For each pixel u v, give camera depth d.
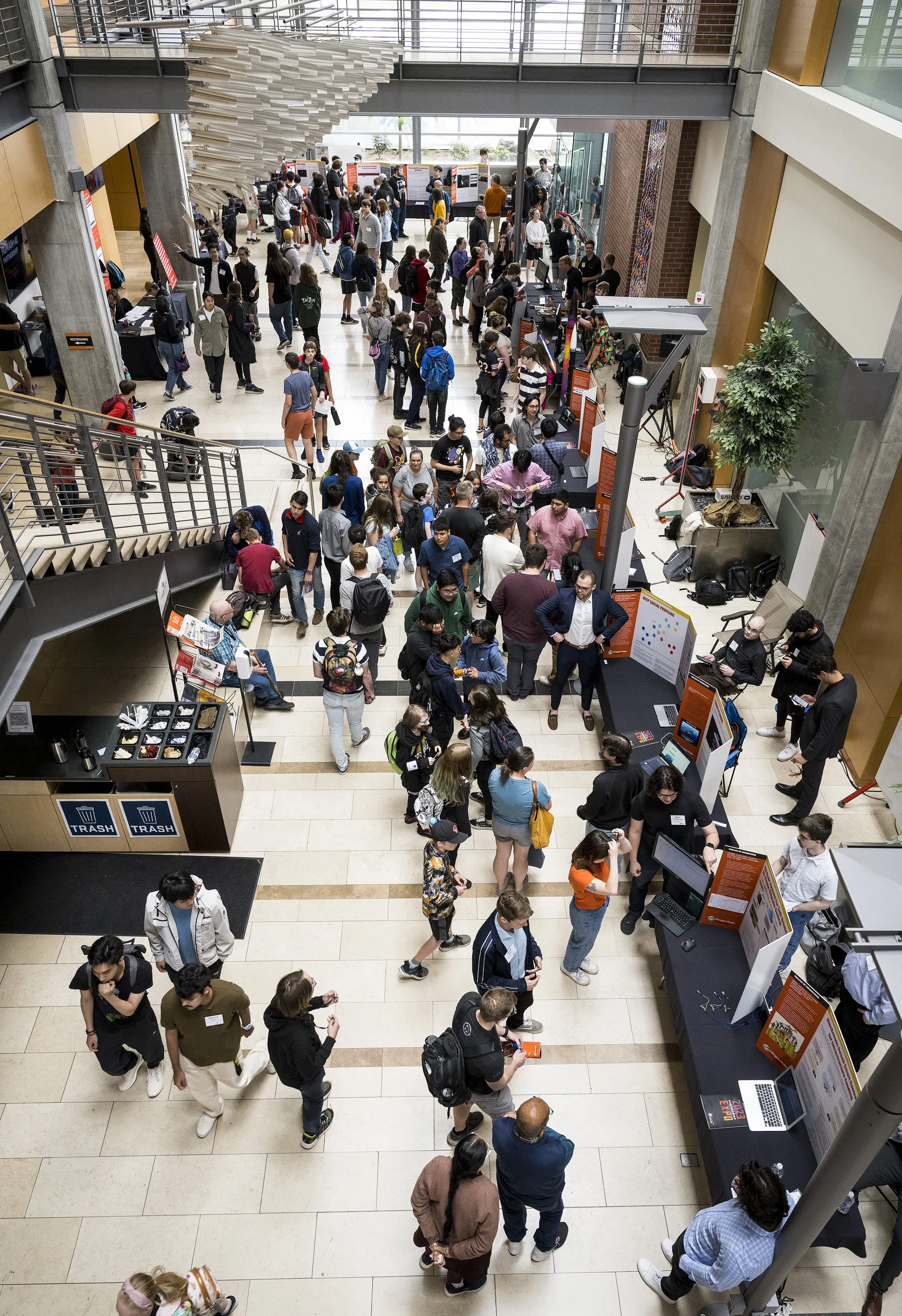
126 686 9.34
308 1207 5.27
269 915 6.88
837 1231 4.59
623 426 7.86
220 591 10.41
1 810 7.05
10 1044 6.09
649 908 6.33
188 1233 5.16
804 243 9.74
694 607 10.38
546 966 6.60
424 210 22.92
